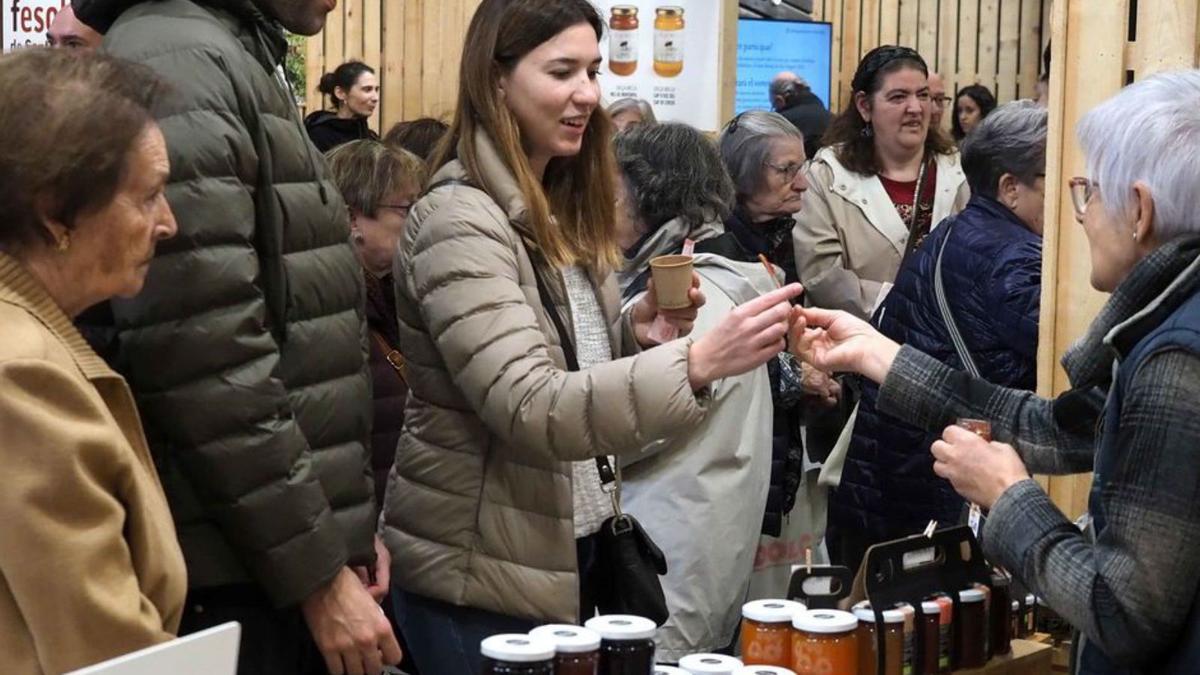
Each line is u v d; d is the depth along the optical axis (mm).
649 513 3127
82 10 2412
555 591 2547
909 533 3592
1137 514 1910
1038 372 3307
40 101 1779
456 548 2566
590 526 2717
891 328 3654
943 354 3529
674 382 2373
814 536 3904
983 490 2211
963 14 12219
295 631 2369
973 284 3480
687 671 2125
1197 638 1902
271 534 2195
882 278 4910
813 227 4902
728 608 3180
